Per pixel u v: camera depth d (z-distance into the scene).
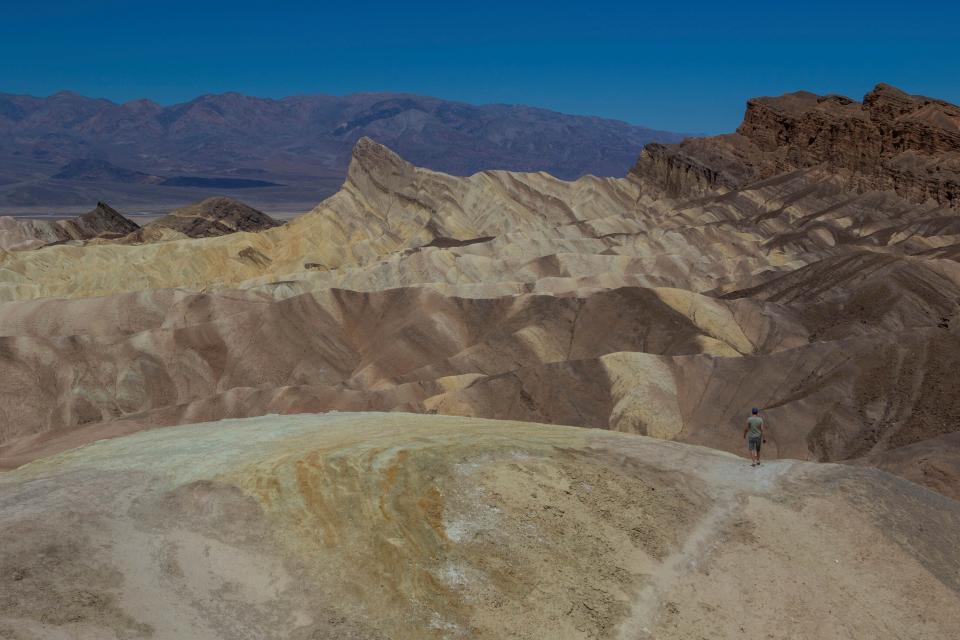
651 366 56.50
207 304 80.25
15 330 78.56
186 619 12.82
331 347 70.75
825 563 16.84
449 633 13.34
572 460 19.41
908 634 15.34
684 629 14.45
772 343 69.88
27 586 12.62
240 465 17.89
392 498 16.39
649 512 17.66
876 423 48.00
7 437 56.75
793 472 20.44
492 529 16.00
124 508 16.02
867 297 74.38
